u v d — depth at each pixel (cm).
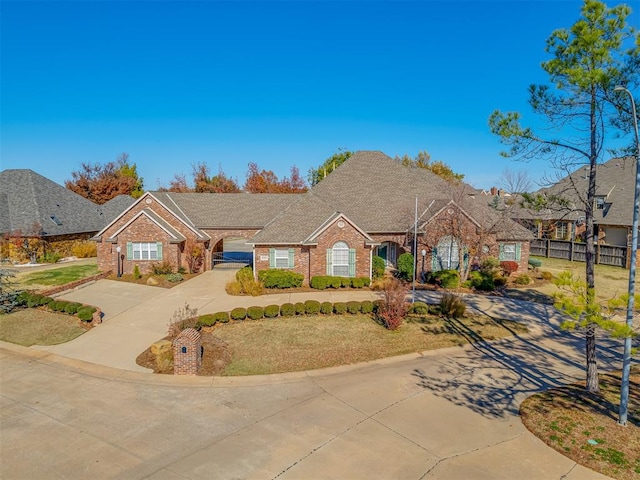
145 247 3038
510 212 3262
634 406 1171
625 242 3700
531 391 1291
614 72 1128
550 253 3934
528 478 870
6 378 1370
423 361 1537
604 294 2462
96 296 2441
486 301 2383
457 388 1310
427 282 2781
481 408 1179
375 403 1207
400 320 1870
